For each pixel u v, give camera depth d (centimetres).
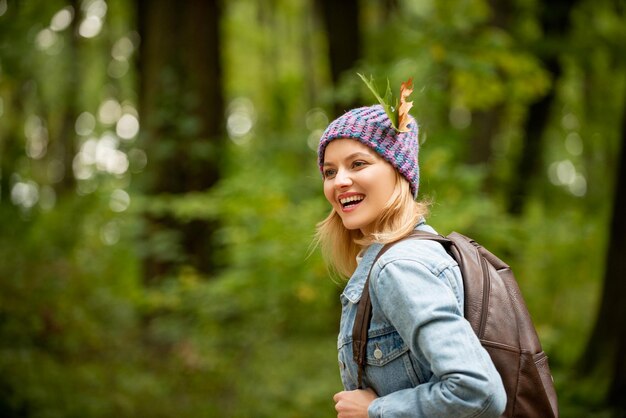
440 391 128
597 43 799
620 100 950
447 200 505
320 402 525
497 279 150
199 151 701
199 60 727
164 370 563
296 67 1326
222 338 627
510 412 138
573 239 769
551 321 775
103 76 1134
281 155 748
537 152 955
